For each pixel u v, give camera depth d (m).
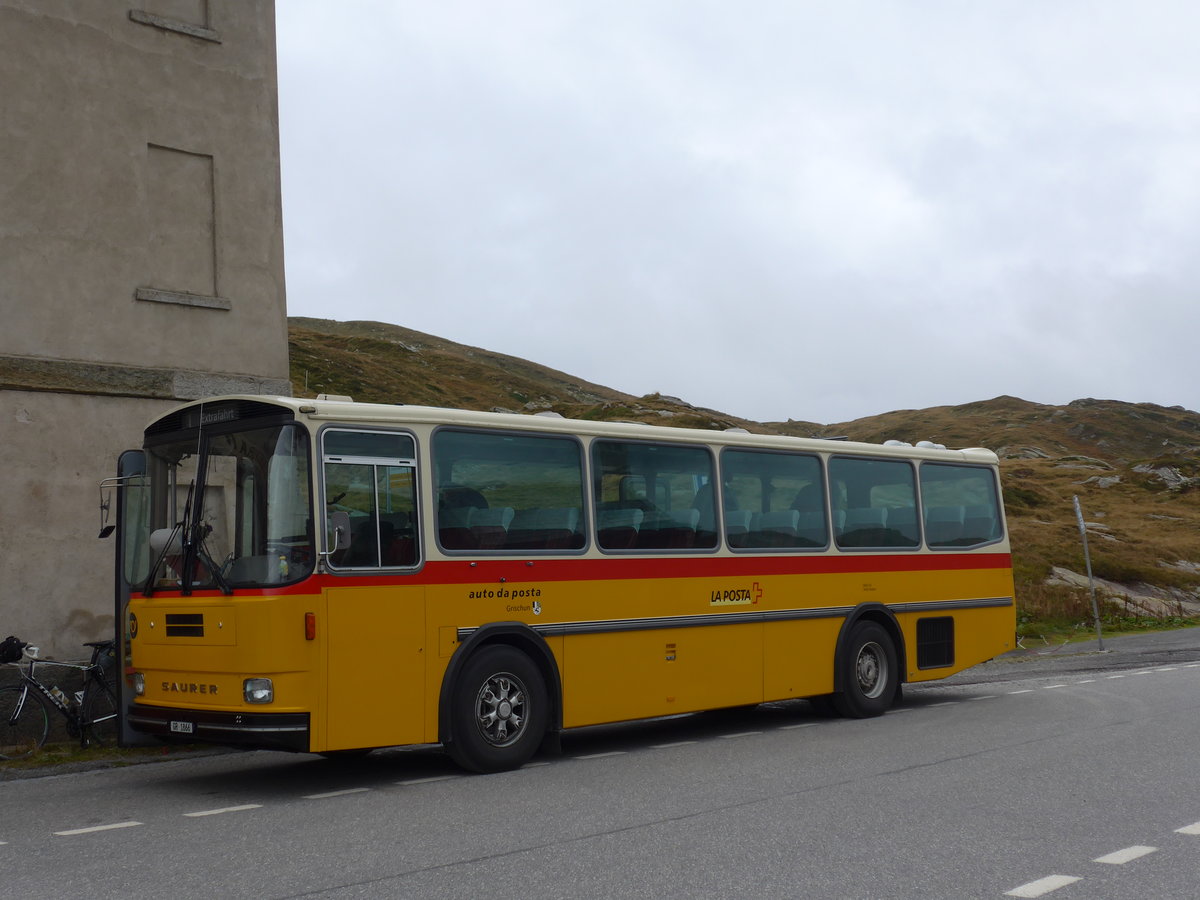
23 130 13.05
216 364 14.38
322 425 9.49
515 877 6.38
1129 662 21.14
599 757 11.02
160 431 10.48
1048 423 196.75
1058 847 6.98
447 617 9.98
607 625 11.25
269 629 9.02
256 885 6.29
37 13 13.26
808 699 14.83
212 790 9.56
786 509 13.39
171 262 14.16
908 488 15.03
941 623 15.15
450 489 10.26
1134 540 60.28
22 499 12.65
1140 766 9.81
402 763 10.95
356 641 9.37
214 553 9.63
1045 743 11.18
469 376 149.12
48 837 7.71
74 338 13.23
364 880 6.36
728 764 10.38
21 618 12.55
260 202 14.99
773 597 13.01
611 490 11.58
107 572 13.21
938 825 7.61
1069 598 34.22
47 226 13.12
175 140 14.27
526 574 10.63
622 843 7.19
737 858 6.76
